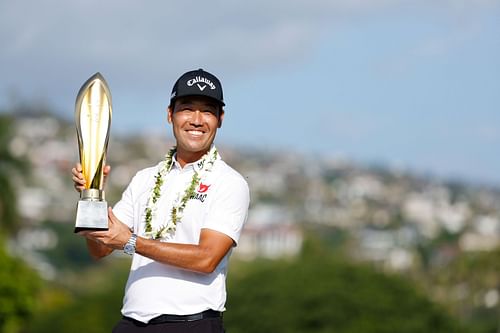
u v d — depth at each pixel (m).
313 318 83.50
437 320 87.38
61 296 110.06
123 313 11.52
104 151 11.17
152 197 11.66
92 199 11.02
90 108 11.20
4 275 64.00
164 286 11.27
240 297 86.50
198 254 11.15
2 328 64.12
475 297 133.50
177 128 11.62
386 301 85.69
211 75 11.66
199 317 11.27
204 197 11.48
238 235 11.49
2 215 81.62
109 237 10.98
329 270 88.81
